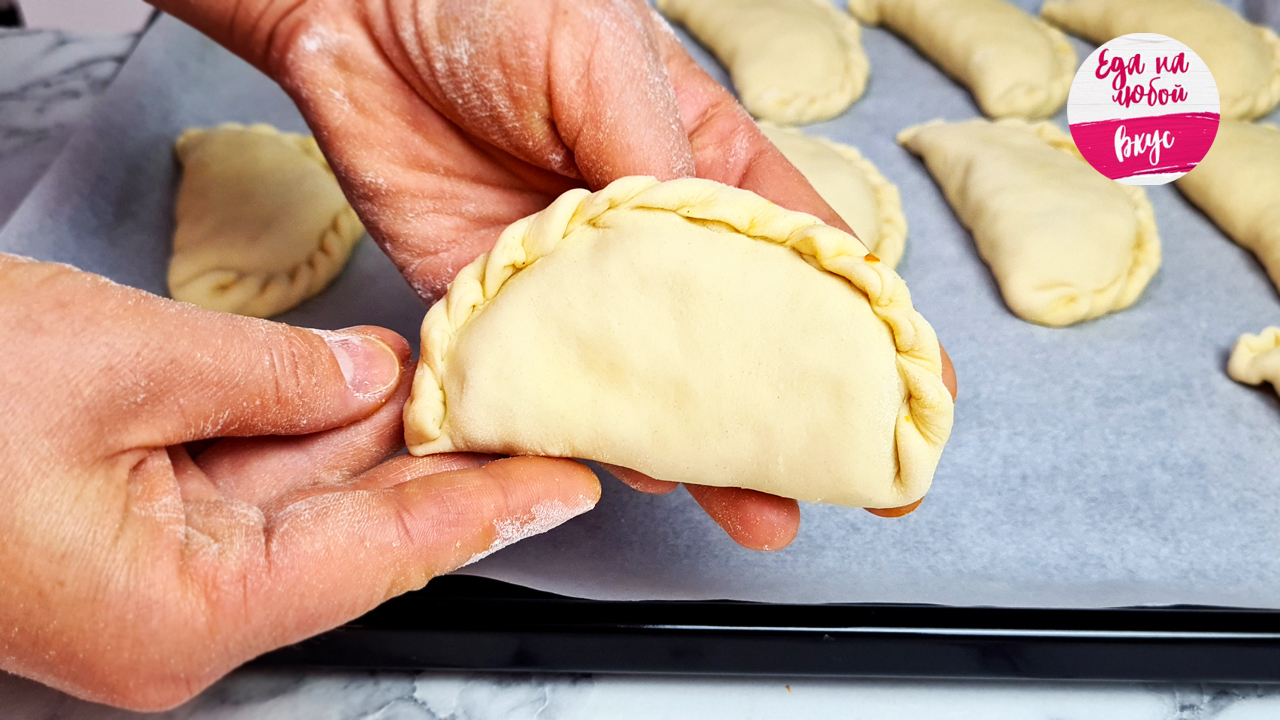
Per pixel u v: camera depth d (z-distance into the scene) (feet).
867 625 0.98
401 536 0.82
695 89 1.09
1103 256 1.30
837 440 0.83
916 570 1.06
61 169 1.38
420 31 0.98
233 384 0.84
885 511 0.90
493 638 0.99
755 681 1.02
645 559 1.06
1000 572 1.06
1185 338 1.27
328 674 1.03
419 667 1.01
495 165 1.07
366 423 0.95
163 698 0.81
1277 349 1.19
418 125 1.06
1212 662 0.97
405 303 1.33
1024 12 1.74
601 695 1.02
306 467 0.93
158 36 1.54
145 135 1.48
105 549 0.76
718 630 0.99
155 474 0.81
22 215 1.34
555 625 0.99
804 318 0.83
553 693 1.02
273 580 0.80
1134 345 1.26
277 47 1.06
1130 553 1.08
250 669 1.03
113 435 0.79
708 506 0.93
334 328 1.31
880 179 1.45
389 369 0.94
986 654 0.98
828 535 1.09
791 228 0.84
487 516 0.85
